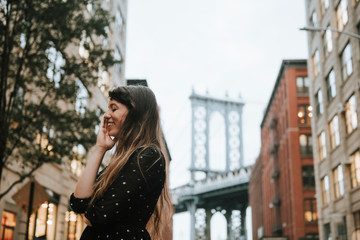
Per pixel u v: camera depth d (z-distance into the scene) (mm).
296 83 51219
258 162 76625
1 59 13086
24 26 13344
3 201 17609
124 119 2148
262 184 72875
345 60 29766
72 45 24656
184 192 103500
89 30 14539
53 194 23875
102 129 2131
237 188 95500
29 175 13539
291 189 48656
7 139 13172
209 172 111438
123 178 1921
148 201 2004
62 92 14367
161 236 2314
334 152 32375
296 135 49594
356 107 27266
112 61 15281
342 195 30344
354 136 27906
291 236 49094
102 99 32719
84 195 1981
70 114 14984
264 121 69938
